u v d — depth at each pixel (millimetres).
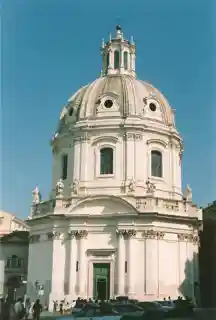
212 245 52094
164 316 34312
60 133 64812
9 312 30484
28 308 47656
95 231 55625
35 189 64625
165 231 55938
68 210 56094
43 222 59031
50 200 60281
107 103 62188
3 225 82750
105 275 54719
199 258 56875
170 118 64562
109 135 60250
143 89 65000
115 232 55125
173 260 55875
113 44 70188
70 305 51594
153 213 54375
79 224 55719
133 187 57375
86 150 60688
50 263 56344
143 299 52281
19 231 74062
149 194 56500
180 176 64625
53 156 66438
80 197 57094
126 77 66625
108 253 54719
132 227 54500
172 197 60719
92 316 32531
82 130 61062
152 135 61438
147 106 62688
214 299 43594
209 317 28141
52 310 52656
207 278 51500
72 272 54531
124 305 35781
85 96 64188
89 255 55281
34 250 60219
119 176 58719
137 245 54531
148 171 59844
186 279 56125
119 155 59500
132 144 59594
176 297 54375
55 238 56500
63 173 63344
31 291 58531
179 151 65312
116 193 57656
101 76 69562
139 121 60344
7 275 70125
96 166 59812
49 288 55531
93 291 54312
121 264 53688
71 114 64500
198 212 59469
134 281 53344
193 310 35344
